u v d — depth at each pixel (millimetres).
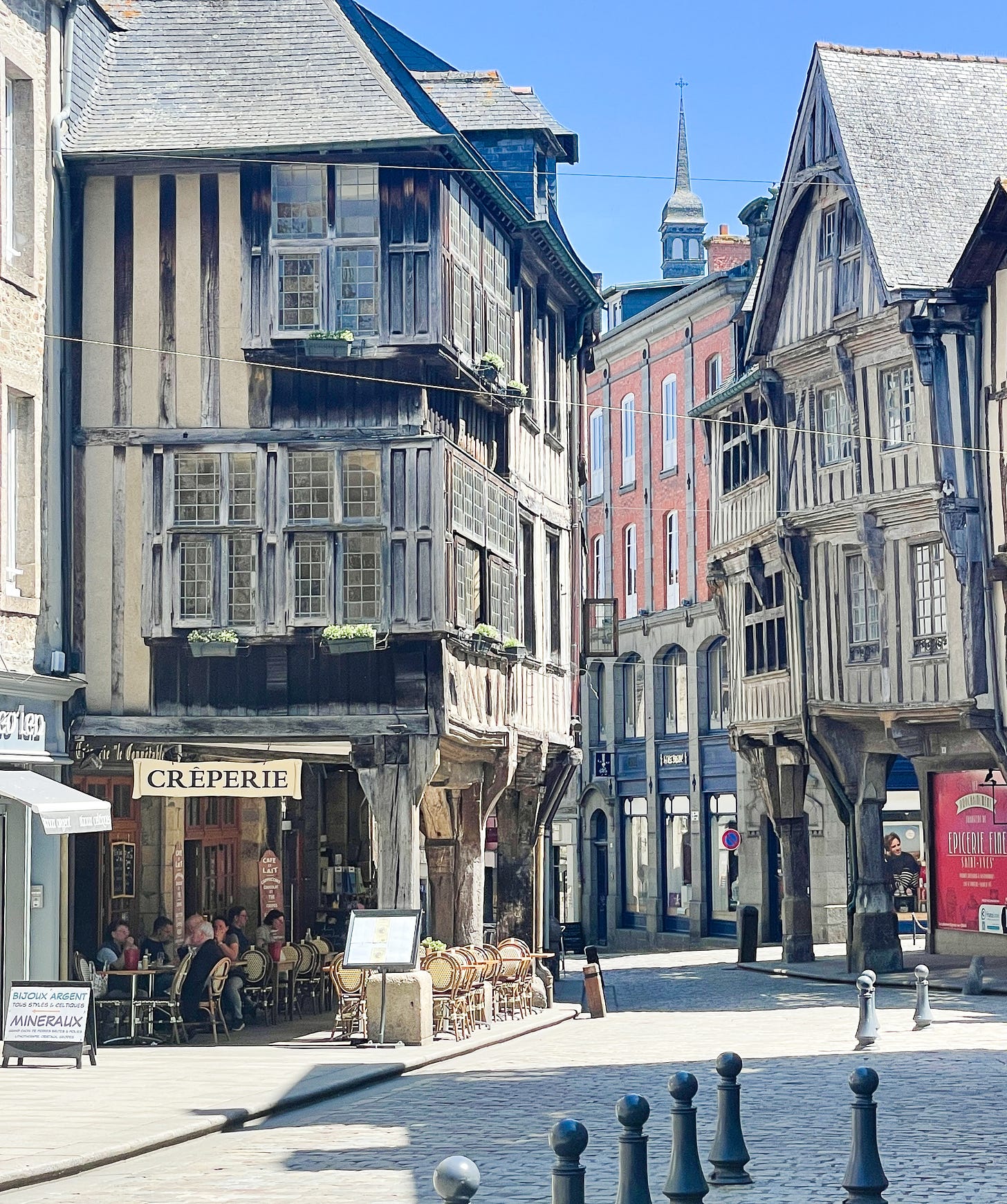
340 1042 20141
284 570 21188
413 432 21250
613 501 51094
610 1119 13734
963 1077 15773
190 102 22000
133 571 21344
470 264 22938
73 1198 10562
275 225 21469
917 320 29016
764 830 42062
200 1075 16672
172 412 21453
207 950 20438
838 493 31484
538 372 27969
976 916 33438
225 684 21312
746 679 35594
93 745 21359
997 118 32812
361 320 21344
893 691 30234
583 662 45219
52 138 21016
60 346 21172
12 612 19750
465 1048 19734
